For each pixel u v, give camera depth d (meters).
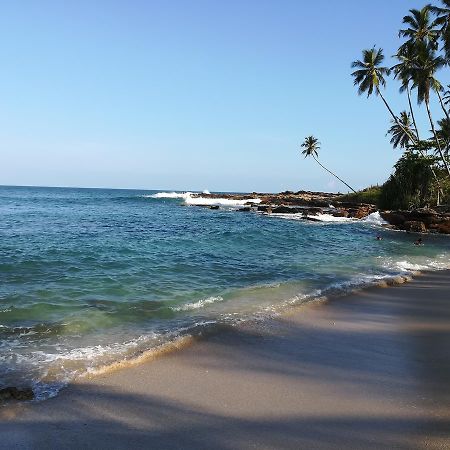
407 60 45.47
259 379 5.70
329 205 59.22
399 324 8.65
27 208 52.78
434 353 6.88
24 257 15.08
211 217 43.62
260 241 23.45
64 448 3.94
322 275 13.89
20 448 3.91
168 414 4.65
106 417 4.56
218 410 4.77
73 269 13.29
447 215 34.84
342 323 8.59
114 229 28.22
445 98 53.59
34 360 6.12
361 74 49.84
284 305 9.80
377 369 6.12
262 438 4.16
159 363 6.17
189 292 10.88
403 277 13.57
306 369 6.09
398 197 49.06
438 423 4.48
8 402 4.81
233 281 12.55
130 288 11.02
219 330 7.78
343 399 5.09
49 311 8.66
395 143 64.00
